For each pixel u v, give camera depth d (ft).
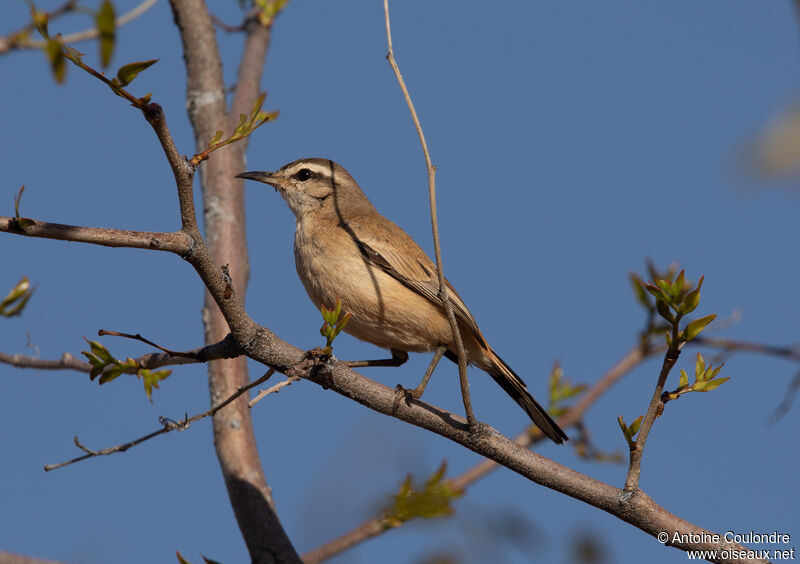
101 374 31.07
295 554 34.32
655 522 33.81
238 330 33.27
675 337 31.07
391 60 31.40
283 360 34.27
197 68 48.98
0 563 23.39
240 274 44.73
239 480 36.55
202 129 47.91
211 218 45.83
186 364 36.99
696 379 32.17
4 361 36.40
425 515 30.78
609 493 34.19
